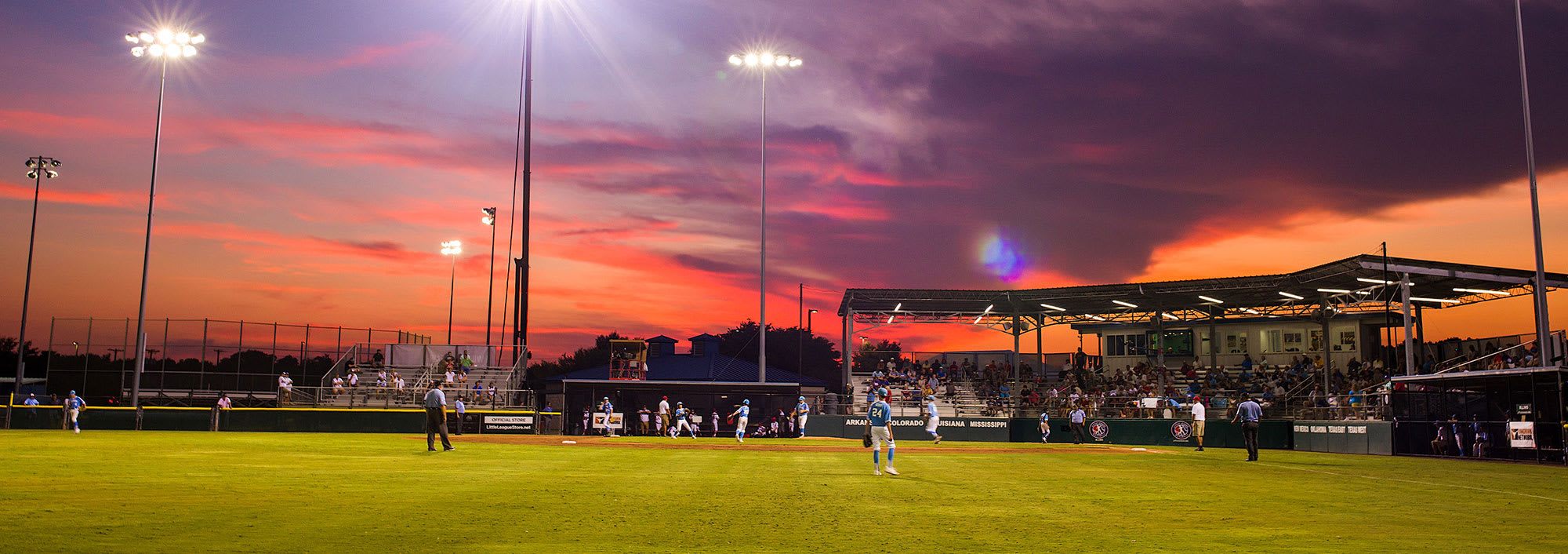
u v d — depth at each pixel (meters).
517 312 56.53
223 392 53.97
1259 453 31.95
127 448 23.00
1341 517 11.83
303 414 41.41
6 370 75.06
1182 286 45.25
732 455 24.12
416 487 13.81
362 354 59.16
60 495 11.87
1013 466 21.19
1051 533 10.16
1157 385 49.88
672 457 22.56
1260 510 12.54
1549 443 27.08
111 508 10.65
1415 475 20.20
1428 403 31.66
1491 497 14.93
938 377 56.16
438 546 8.58
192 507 10.87
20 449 22.22
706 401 48.41
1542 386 28.48
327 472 16.16
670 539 9.29
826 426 46.69
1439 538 10.02
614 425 43.44
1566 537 10.26
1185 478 18.11
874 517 11.27
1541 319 29.73
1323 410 37.75
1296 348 53.47
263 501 11.62
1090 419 42.53
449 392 48.41
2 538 8.39
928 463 22.03
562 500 12.43
